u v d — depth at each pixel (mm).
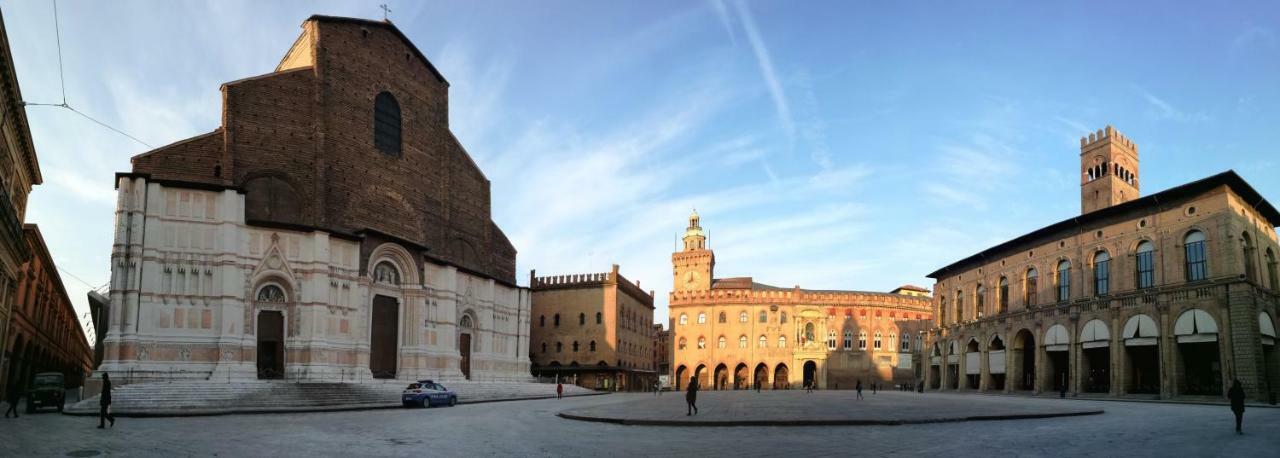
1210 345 61344
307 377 60406
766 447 24891
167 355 55750
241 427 34375
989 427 32406
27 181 57750
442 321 75312
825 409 42625
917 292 136000
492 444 26250
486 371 83000
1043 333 73688
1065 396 65812
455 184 82688
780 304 124062
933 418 34750
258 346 60125
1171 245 61031
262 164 61875
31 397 43344
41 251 64062
